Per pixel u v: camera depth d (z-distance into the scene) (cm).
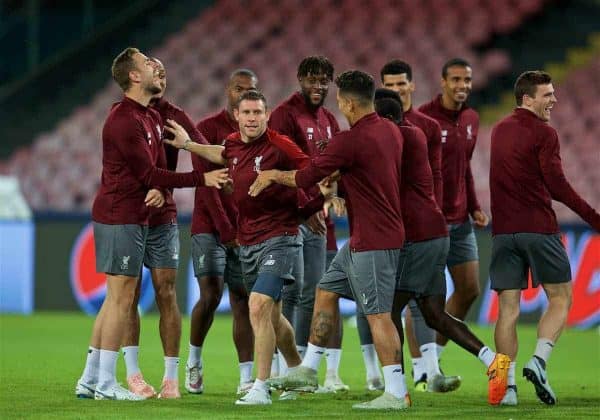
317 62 2856
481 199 6438
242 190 2533
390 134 2444
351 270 2455
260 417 2261
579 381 3188
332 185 2533
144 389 2697
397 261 2455
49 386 2881
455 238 3162
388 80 2953
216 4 8338
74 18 8744
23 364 3469
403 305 2653
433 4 7981
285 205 2523
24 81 8481
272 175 2455
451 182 3139
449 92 3131
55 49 8731
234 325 2870
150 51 8244
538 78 2638
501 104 7606
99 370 2620
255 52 7981
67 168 7400
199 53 8056
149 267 2734
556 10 8150
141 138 2544
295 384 2512
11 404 2480
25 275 5634
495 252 2692
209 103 7731
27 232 5631
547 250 2639
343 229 5169
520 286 2686
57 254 5600
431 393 2867
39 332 4688
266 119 2544
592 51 7831
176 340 2709
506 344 2638
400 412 2372
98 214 2586
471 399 2708
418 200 2608
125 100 2581
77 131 7619
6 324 5047
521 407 2523
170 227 2733
